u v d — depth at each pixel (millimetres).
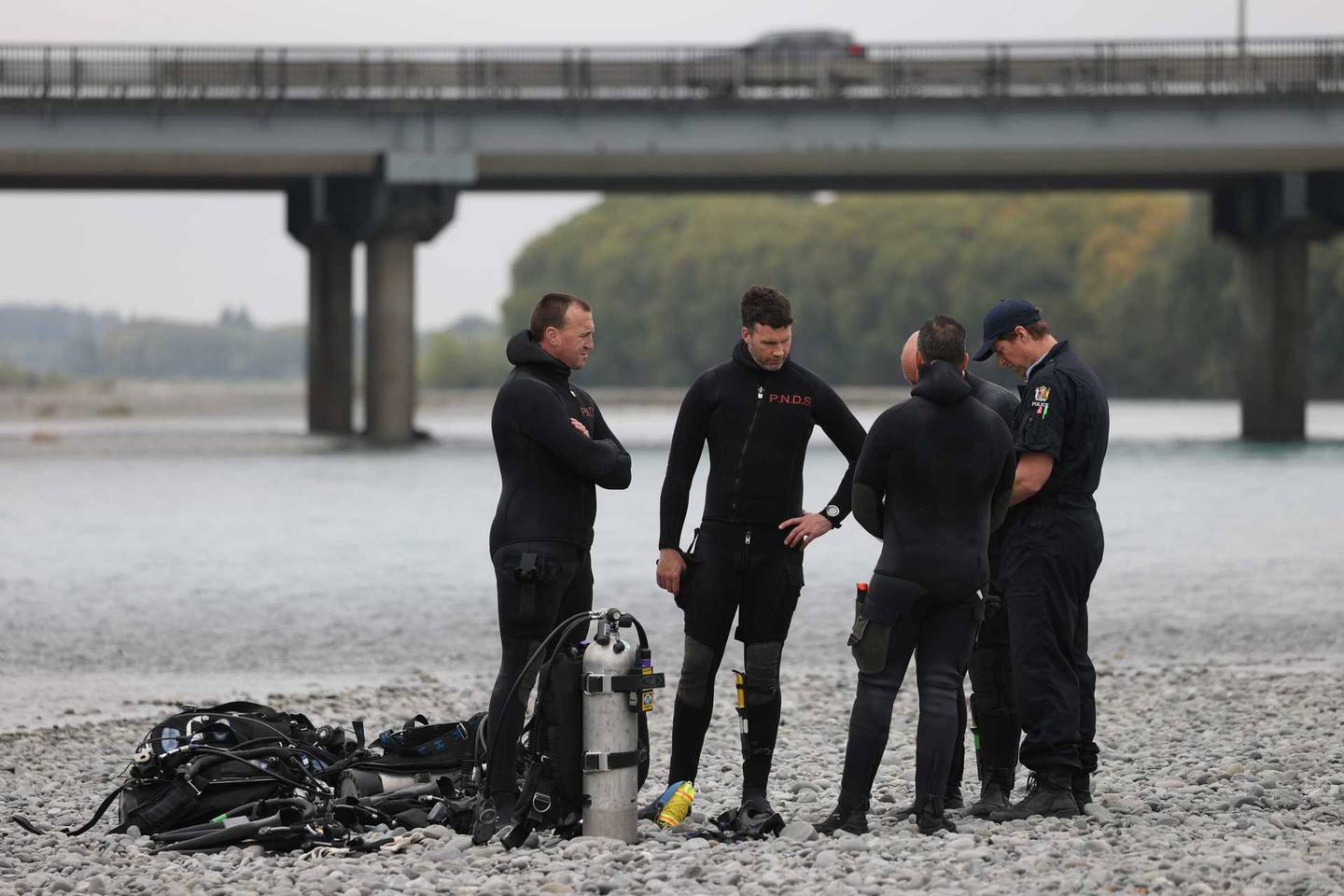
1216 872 21297
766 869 22234
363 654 52812
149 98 162750
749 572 25328
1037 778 26297
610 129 169375
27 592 69750
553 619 25281
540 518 25000
